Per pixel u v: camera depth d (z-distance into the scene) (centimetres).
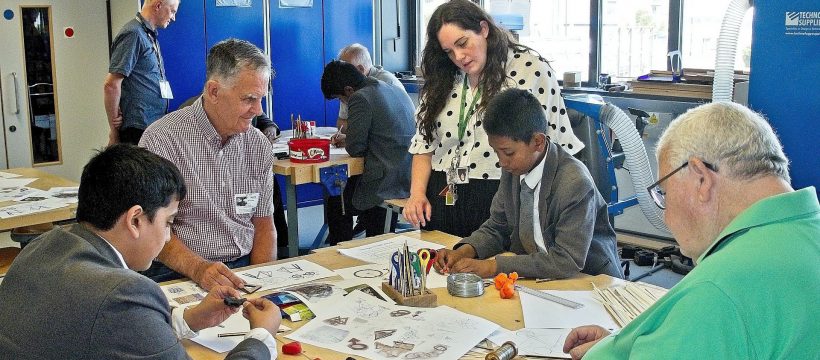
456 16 275
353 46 529
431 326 194
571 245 234
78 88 595
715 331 116
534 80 281
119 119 502
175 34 593
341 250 268
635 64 541
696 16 503
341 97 457
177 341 156
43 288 150
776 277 117
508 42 287
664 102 469
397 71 714
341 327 195
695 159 130
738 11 362
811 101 348
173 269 241
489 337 189
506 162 240
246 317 188
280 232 461
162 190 160
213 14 605
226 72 251
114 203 156
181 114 265
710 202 130
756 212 125
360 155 442
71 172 603
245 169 274
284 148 479
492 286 228
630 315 201
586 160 382
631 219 537
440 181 312
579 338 178
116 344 146
